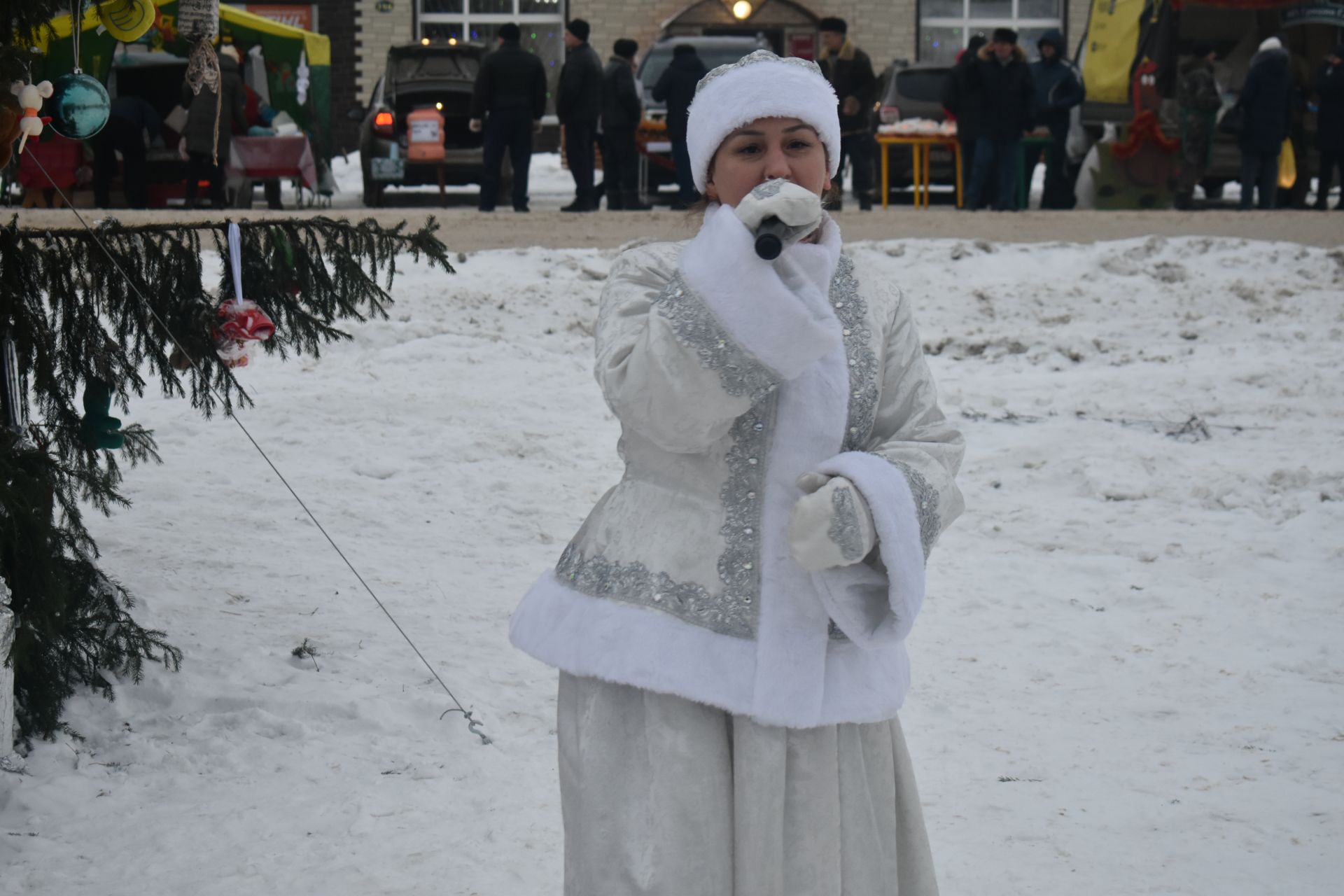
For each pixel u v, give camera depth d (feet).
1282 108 132.57
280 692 38.27
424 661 40.16
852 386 19.35
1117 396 81.41
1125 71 138.72
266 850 29.81
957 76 126.00
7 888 27.99
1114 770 35.60
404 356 83.66
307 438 67.87
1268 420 77.51
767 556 18.90
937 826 32.27
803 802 19.11
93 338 37.47
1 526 33.30
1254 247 115.14
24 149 36.86
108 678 38.24
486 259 106.22
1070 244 116.37
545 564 53.36
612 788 19.04
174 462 62.95
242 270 39.37
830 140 19.69
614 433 72.90
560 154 223.51
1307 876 29.73
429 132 145.69
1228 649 45.62
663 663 18.69
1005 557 55.83
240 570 49.11
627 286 19.34
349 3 227.81
